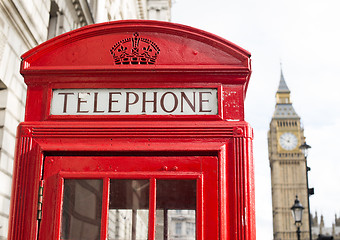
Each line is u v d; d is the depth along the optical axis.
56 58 2.26
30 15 6.00
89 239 1.98
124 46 2.27
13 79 5.45
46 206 2.02
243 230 1.98
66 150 2.07
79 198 2.04
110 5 13.88
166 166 2.05
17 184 2.06
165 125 2.12
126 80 2.20
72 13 9.00
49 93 2.19
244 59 2.22
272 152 107.38
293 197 102.62
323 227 105.00
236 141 2.10
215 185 2.04
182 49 2.26
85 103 2.18
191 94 2.19
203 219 1.99
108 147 2.07
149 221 1.98
